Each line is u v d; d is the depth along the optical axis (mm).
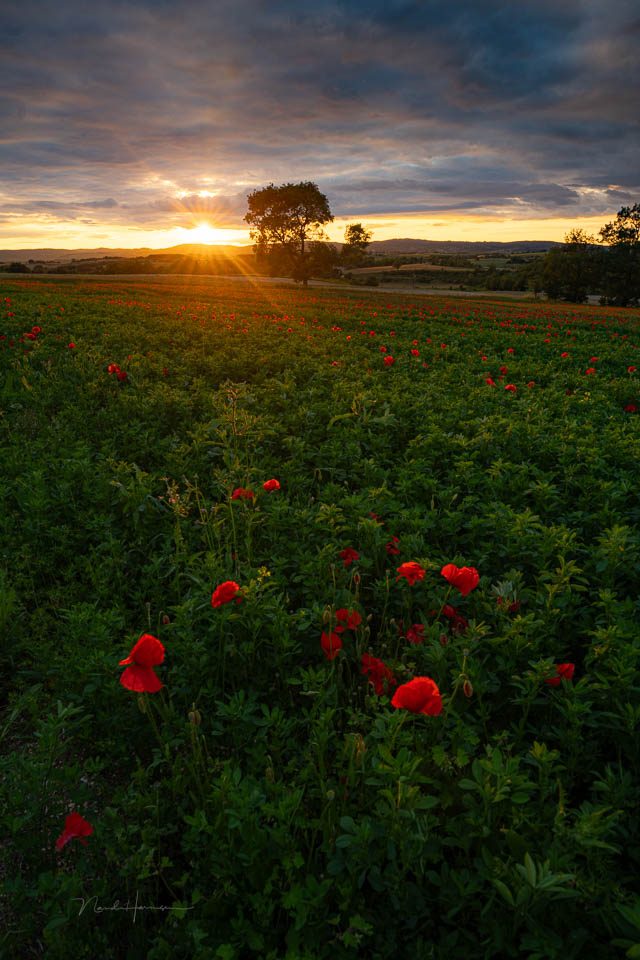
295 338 17484
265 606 3229
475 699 2992
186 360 12695
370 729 2717
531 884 1710
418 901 1984
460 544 4914
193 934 1884
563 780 2484
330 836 2154
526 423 7836
